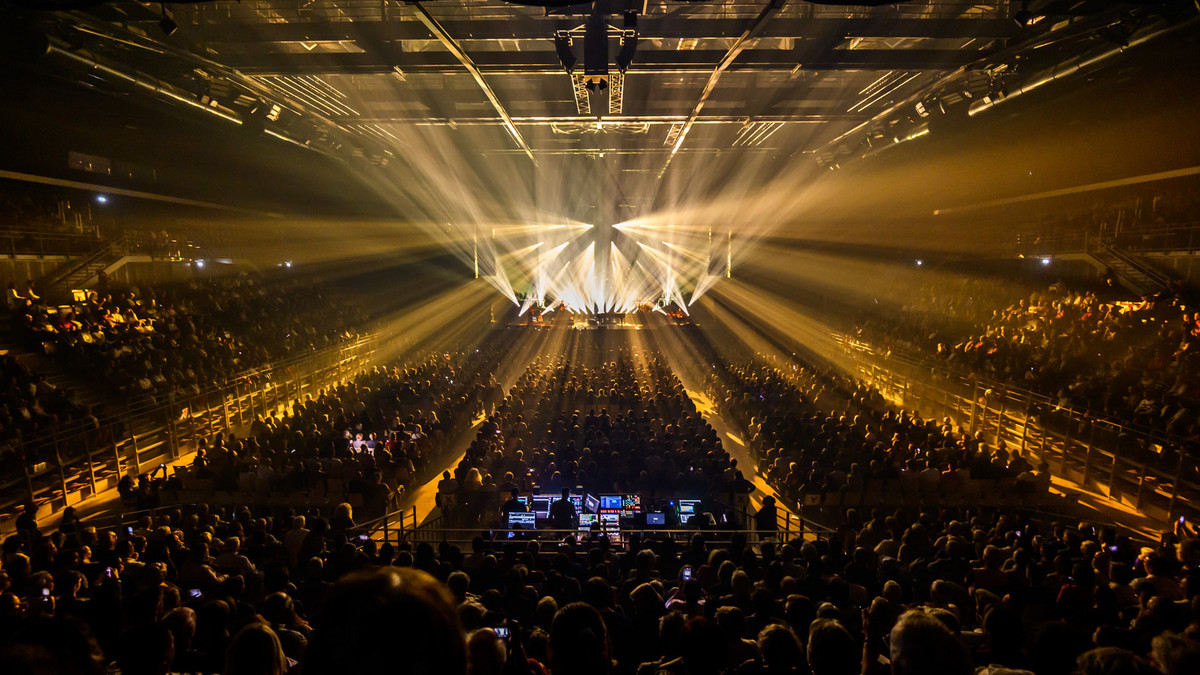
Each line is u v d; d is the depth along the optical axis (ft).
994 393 61.46
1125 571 25.16
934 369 74.84
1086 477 48.83
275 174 104.83
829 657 10.38
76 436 47.34
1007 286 89.92
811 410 62.90
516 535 36.81
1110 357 57.67
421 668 3.81
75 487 46.91
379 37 46.75
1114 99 60.03
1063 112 65.41
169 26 41.63
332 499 44.45
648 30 44.55
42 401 50.42
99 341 61.11
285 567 24.29
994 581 24.68
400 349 116.37
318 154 91.50
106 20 42.83
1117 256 70.54
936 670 7.96
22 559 24.17
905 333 92.32
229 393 67.87
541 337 125.70
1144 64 48.24
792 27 45.98
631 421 57.00
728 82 67.41
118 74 48.42
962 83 59.47
